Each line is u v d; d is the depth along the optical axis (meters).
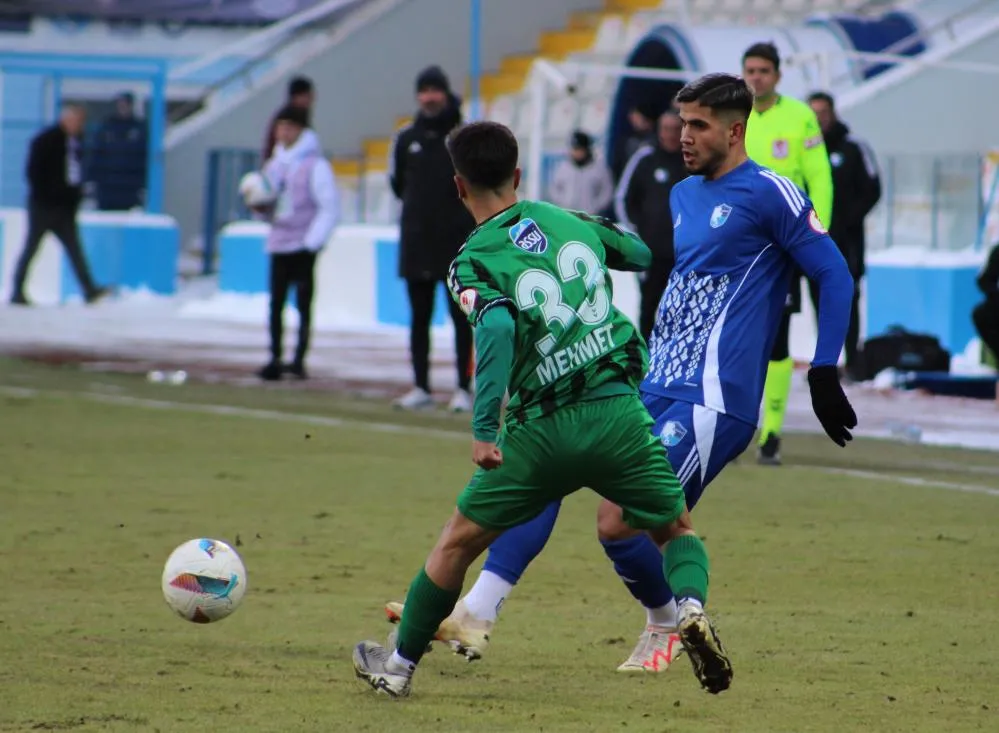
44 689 19.91
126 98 104.88
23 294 90.50
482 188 19.25
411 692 20.23
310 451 42.00
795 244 21.38
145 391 54.66
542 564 28.95
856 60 82.94
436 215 49.66
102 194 104.44
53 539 30.25
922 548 30.44
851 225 58.00
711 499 35.59
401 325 82.50
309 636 23.31
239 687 20.25
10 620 23.91
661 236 47.94
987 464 41.25
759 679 21.05
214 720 18.55
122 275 97.06
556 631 24.05
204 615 21.39
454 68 111.44
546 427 19.00
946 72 77.81
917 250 69.50
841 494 36.34
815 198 37.28
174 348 69.88
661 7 106.19
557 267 19.05
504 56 111.75
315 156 56.88
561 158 89.00
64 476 37.56
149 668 21.20
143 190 104.94
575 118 102.06
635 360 19.42
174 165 109.19
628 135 88.19
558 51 108.56
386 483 37.22
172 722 18.42
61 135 89.62
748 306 21.56
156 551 29.34
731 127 21.75
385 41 110.62
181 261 108.06
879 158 76.12
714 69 80.19
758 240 21.55
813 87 78.62
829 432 21.20
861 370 59.25
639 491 19.25
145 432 44.94
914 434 45.59
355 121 110.44
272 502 34.62
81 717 18.56
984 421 50.12
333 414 49.44
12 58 101.31
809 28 85.12
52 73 101.69
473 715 19.05
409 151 49.66
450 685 20.77
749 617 24.81
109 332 76.88
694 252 21.77
